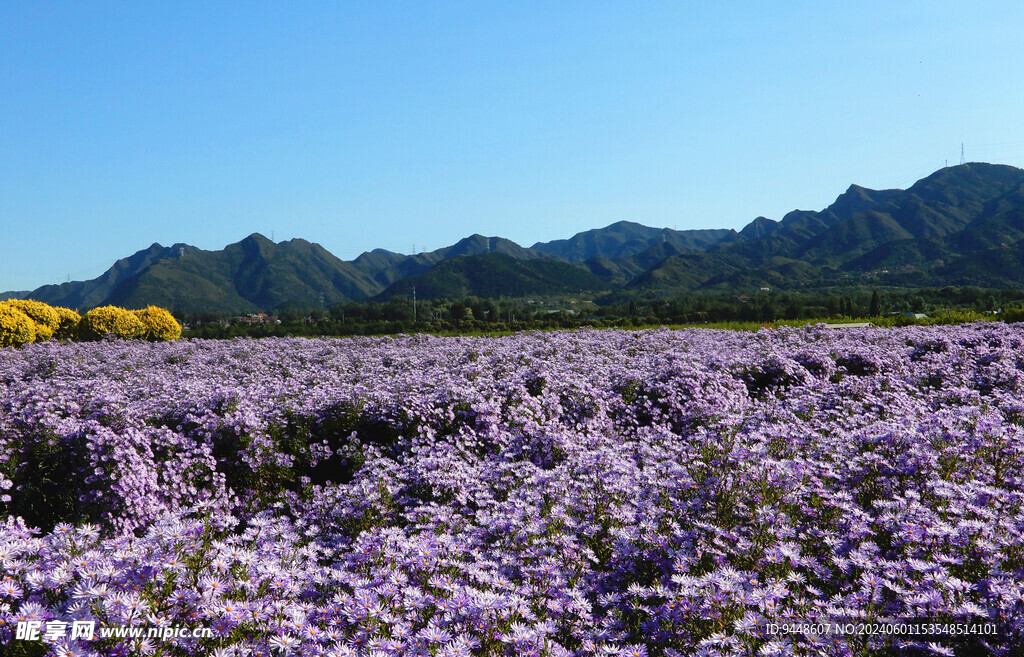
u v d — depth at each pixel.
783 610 3.51
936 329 20.45
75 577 3.24
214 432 7.77
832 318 54.19
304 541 5.17
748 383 12.20
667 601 3.73
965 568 3.82
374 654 2.98
